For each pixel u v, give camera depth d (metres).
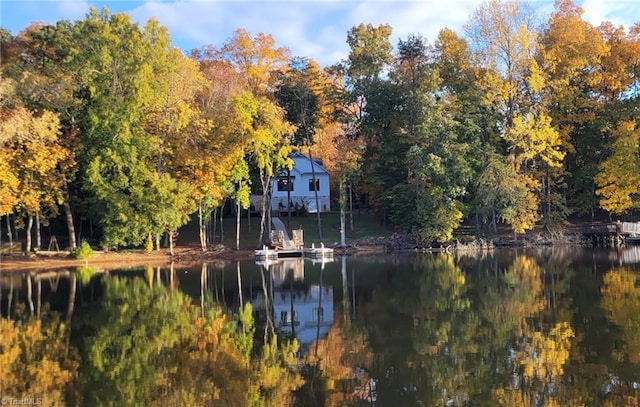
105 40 38.03
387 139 51.12
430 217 43.88
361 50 55.12
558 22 50.09
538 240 46.56
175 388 11.33
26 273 32.03
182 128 40.84
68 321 18.09
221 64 54.00
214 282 27.66
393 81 53.19
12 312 19.66
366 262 36.62
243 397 10.77
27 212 39.47
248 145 41.78
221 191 43.47
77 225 45.62
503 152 49.62
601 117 48.41
